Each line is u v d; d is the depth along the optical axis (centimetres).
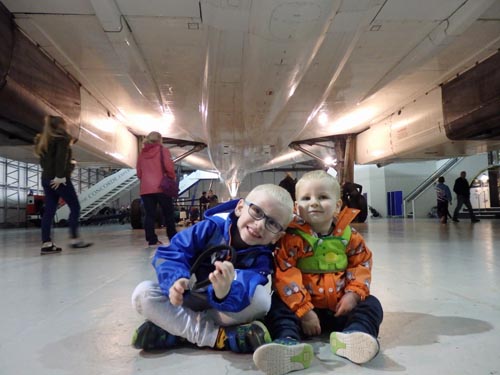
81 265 328
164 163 486
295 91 631
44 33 488
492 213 1409
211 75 535
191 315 129
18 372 109
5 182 1780
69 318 163
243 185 3325
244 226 129
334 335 121
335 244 142
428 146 812
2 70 438
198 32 473
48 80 553
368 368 109
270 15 382
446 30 463
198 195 3316
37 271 296
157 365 114
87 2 424
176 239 135
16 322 158
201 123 941
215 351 126
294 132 920
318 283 142
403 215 1866
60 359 118
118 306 182
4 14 436
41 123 542
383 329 144
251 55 475
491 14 461
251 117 746
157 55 541
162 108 814
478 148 858
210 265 135
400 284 224
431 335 136
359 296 135
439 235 593
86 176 2622
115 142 887
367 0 377
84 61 577
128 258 373
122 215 2031
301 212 142
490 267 279
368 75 629
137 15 435
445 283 225
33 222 1772
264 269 132
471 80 627
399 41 509
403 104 851
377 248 419
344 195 1084
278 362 105
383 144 970
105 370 110
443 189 1070
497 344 126
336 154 1183
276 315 131
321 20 388
